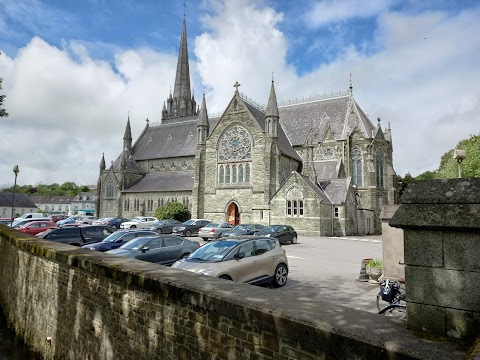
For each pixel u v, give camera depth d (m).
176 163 66.94
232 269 11.78
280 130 56.56
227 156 51.09
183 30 89.56
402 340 3.61
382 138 55.31
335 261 20.77
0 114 24.61
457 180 3.86
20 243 15.30
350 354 3.78
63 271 10.95
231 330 5.36
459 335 3.56
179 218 52.38
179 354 6.29
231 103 51.38
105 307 8.58
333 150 55.16
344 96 59.81
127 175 66.56
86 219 52.69
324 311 4.65
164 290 6.63
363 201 53.00
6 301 16.98
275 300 5.21
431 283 3.80
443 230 3.75
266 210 45.25
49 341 11.32
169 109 88.25
